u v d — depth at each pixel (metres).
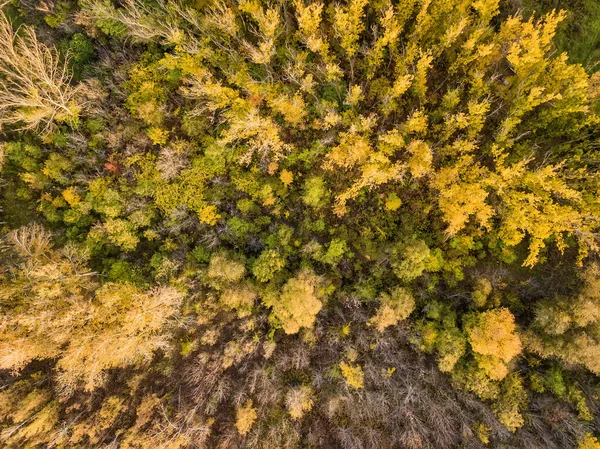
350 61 28.34
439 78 31.11
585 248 25.72
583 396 27.31
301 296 26.23
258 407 29.58
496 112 30.67
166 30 29.61
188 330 30.78
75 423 29.34
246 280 29.83
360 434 28.92
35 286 26.17
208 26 28.73
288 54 29.80
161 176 31.16
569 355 24.98
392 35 24.55
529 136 30.00
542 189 26.30
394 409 27.97
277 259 28.92
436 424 27.05
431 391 28.03
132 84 31.23
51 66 26.98
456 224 26.55
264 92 29.27
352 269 30.72
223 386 29.94
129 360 28.92
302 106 29.31
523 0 30.64
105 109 31.34
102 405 29.48
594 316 24.55
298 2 23.83
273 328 29.56
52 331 25.52
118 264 30.70
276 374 29.94
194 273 30.09
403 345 29.11
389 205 30.03
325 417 29.81
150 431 28.27
